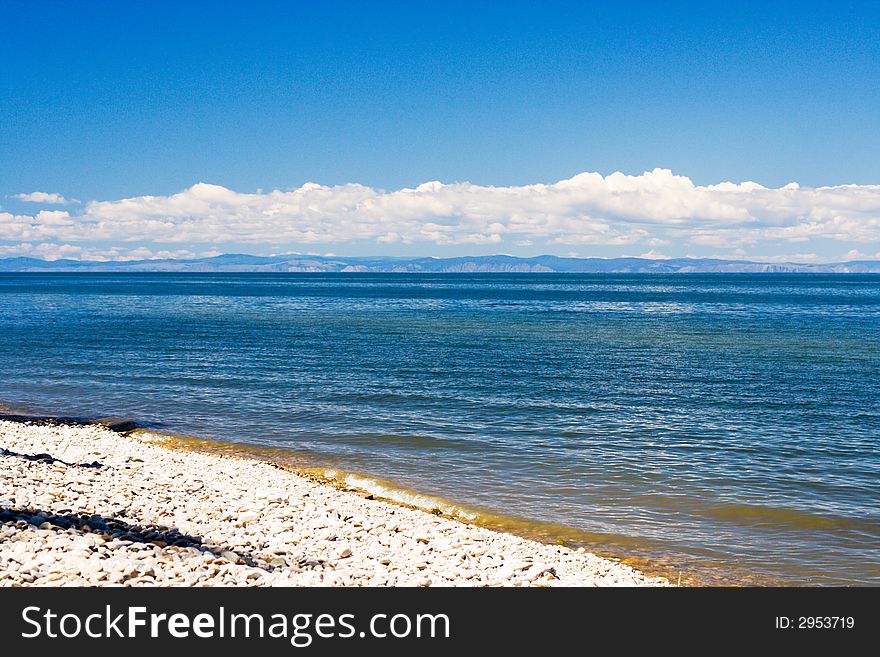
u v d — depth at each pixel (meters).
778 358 55.09
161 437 29.12
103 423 31.66
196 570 11.91
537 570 13.95
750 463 25.11
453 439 28.73
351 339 68.75
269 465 24.72
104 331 76.19
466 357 54.84
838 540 18.06
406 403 36.22
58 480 17.72
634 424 31.44
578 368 49.03
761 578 15.73
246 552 13.61
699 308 133.38
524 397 37.84
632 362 52.47
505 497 21.50
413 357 54.62
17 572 10.77
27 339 67.19
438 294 199.00
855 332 78.12
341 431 30.16
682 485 22.55
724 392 39.66
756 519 19.55
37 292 196.12
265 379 43.59
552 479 23.28
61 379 43.72
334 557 14.04
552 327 85.12
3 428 28.33
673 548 17.55
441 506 20.80
